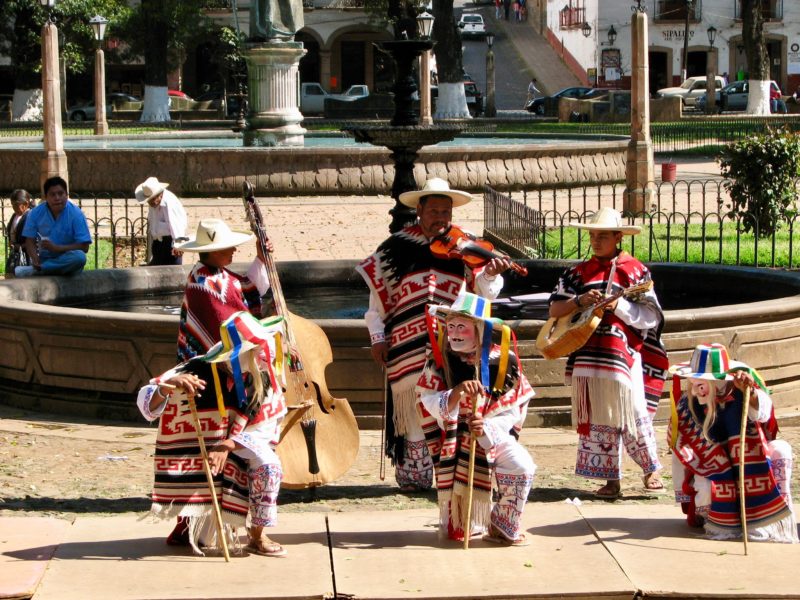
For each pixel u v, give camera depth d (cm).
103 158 2748
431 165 2802
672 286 1404
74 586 647
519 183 2894
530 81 8025
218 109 6619
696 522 749
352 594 636
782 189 2119
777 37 8106
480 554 701
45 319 1072
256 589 642
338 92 8050
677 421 736
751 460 723
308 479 791
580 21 8150
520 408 725
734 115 5784
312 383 802
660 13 8125
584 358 834
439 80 5453
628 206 2503
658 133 4506
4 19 5738
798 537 740
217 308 731
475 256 789
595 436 837
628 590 643
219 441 681
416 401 754
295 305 1395
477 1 10231
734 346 1043
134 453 956
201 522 695
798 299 1094
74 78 7681
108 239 2180
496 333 717
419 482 854
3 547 714
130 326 1036
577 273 839
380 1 6197
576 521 768
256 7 3059
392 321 810
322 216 2481
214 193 2756
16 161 2798
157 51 5941
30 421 1052
